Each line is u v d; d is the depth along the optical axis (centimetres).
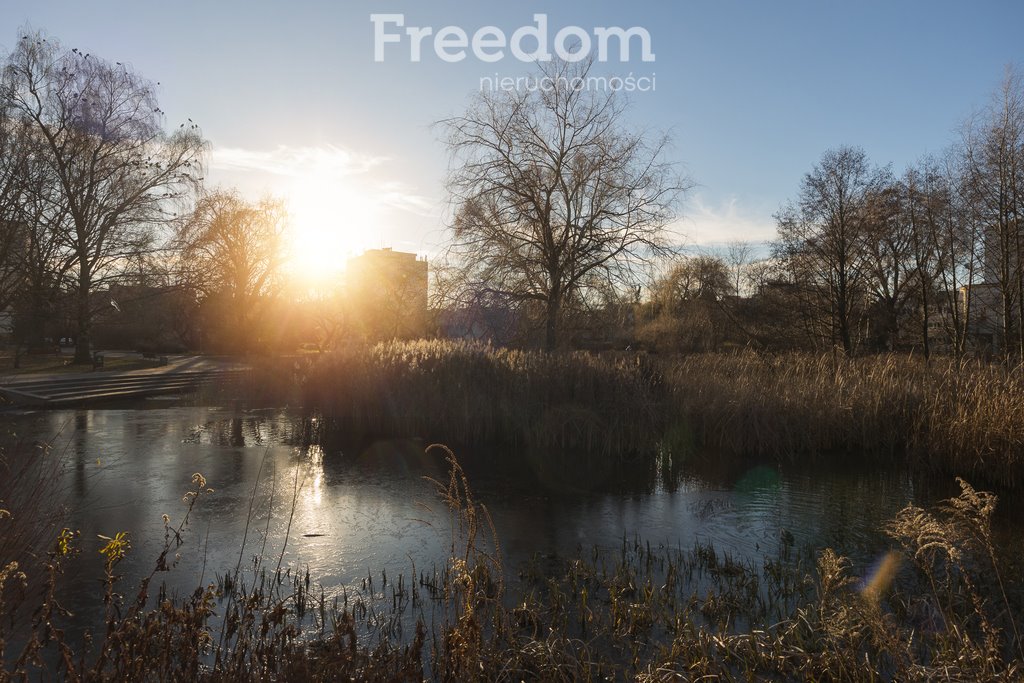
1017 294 2544
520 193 2159
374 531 805
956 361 1794
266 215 4450
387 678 398
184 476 1098
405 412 1548
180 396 2456
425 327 2334
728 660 471
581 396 1434
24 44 2972
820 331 3419
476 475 1137
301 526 823
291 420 1772
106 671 419
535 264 2191
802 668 448
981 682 387
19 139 2617
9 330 3541
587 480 1105
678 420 1385
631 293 2278
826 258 3061
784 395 1379
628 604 567
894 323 3347
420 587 621
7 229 2511
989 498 450
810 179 3058
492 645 466
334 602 587
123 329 5466
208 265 3972
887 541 769
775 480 1100
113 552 340
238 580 634
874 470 1170
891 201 2920
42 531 530
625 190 2161
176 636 397
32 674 430
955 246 2711
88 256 3169
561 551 743
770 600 585
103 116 3150
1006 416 1046
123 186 3228
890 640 415
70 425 1695
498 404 1472
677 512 909
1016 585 607
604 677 456
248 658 438
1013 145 2311
